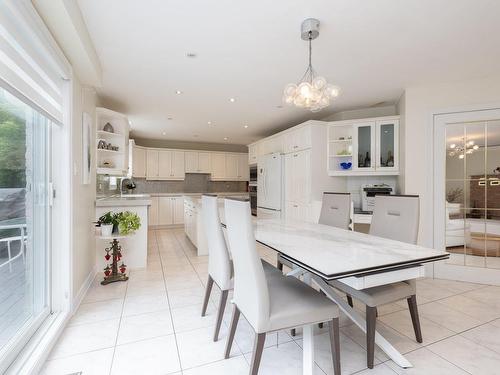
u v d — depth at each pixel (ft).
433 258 4.75
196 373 5.05
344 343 6.10
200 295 8.64
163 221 22.03
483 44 7.57
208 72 9.42
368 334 5.29
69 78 6.94
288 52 8.02
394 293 5.57
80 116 8.36
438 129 10.46
